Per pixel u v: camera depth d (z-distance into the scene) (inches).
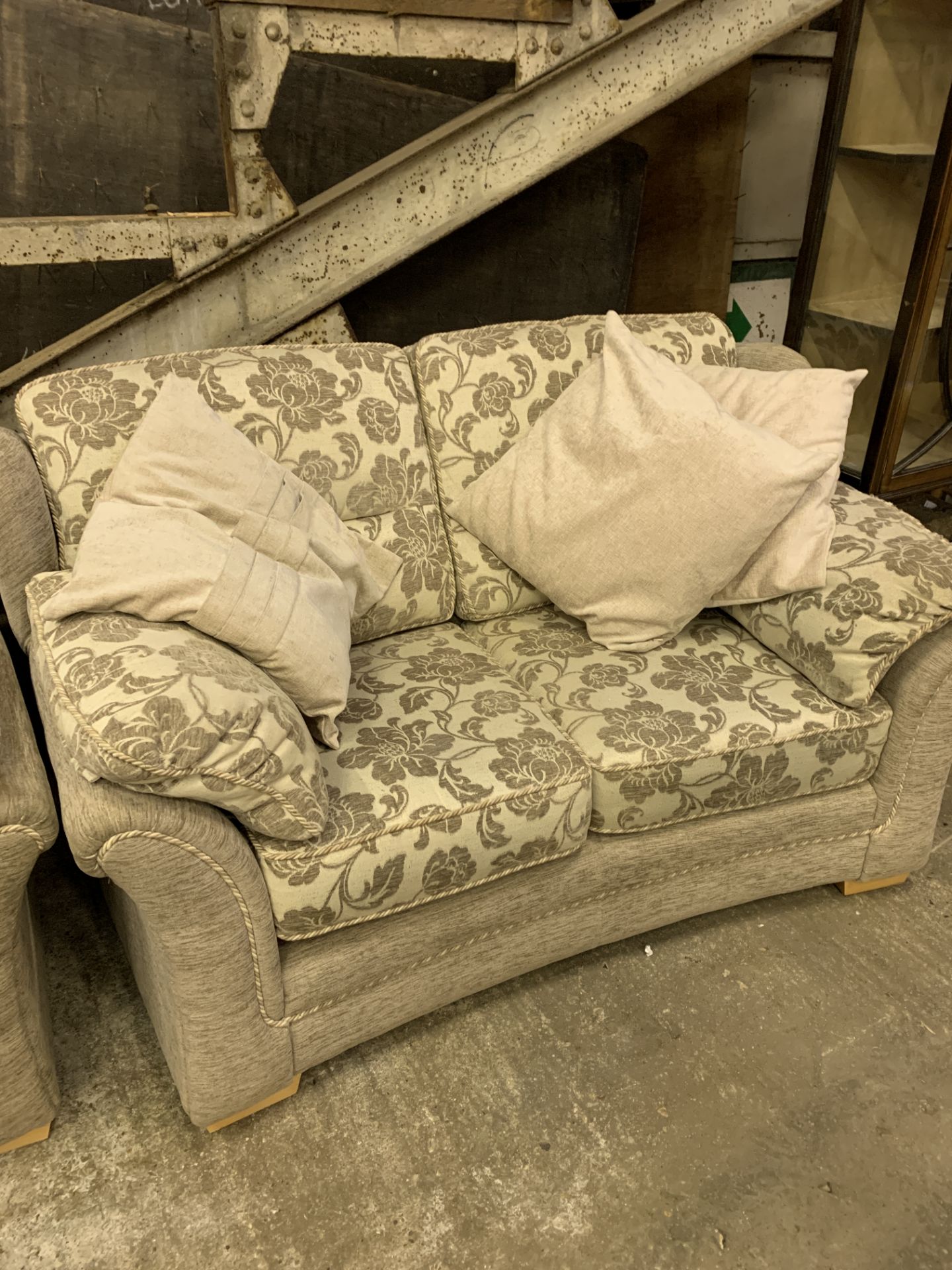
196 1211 46.5
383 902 47.9
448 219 77.0
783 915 65.1
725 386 66.8
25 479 54.5
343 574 57.6
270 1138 50.1
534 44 71.2
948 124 89.0
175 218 66.9
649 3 87.3
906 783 61.2
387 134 89.1
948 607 55.4
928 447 112.6
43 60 78.8
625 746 53.4
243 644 46.2
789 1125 51.0
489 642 66.2
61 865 67.9
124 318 69.1
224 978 44.8
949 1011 57.8
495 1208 46.8
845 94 99.0
